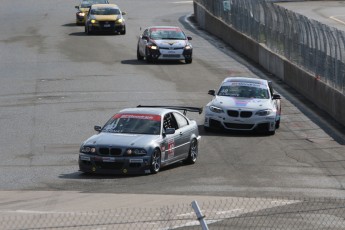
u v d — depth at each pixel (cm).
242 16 15000
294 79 11419
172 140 6700
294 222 4562
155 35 13538
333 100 9525
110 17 16738
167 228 4309
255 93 8800
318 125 9131
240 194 5666
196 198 5416
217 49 15225
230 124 8481
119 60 13700
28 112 9569
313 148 7869
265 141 8175
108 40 16062
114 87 11244
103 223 4425
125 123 6706
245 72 12794
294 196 5647
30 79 11900
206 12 17888
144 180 6206
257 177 6438
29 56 14050
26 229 4197
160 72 12562
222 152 7575
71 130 8556
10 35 16750
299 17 11344
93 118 9200
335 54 9562
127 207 5044
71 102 10181
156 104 10081
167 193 5659
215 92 8912
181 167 6838
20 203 5256
